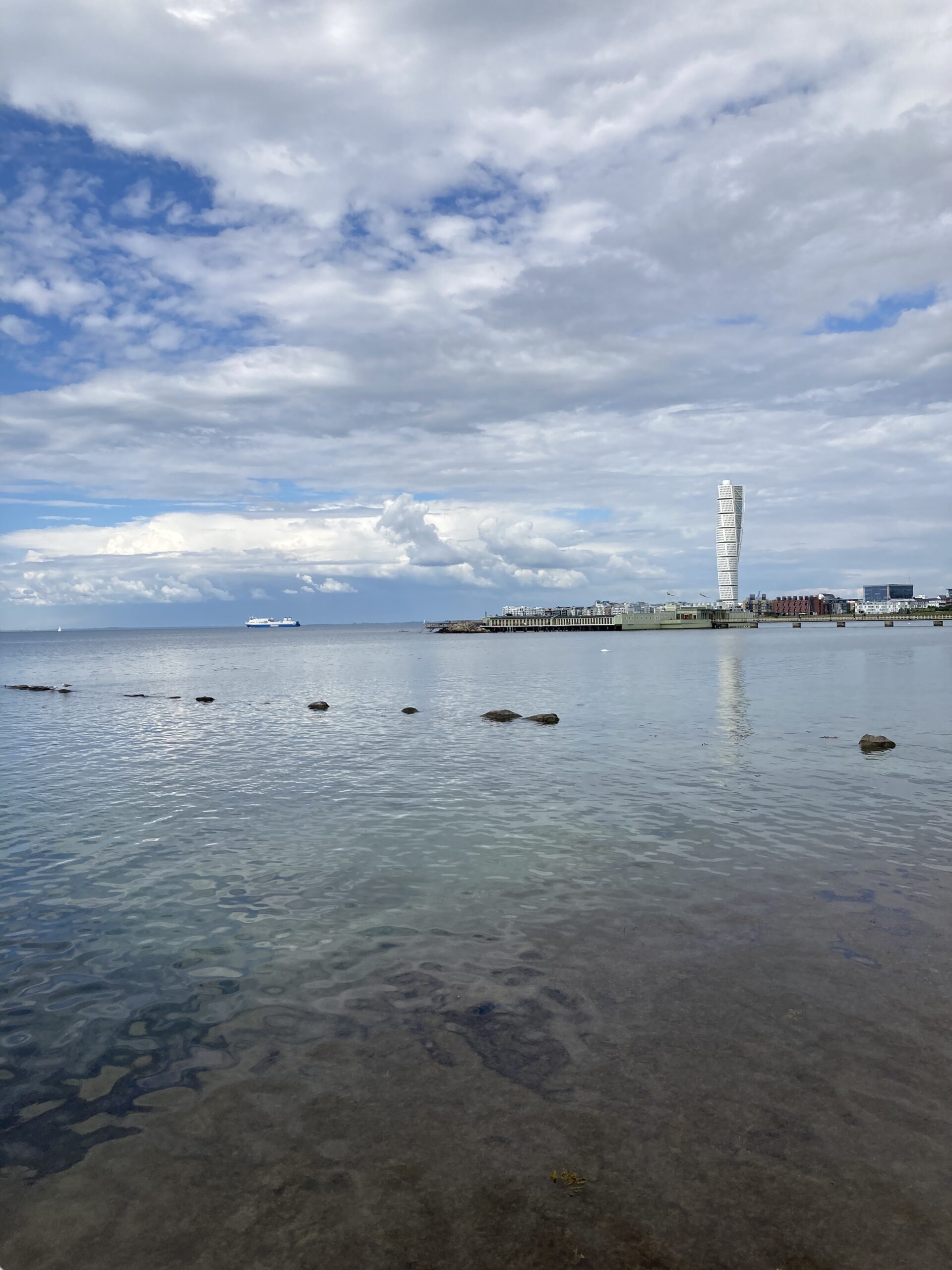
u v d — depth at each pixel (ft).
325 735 112.98
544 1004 31.12
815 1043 27.81
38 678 268.62
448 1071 26.58
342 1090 25.66
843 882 45.44
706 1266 18.47
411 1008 31.12
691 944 36.86
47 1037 29.60
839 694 159.02
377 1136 23.30
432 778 78.74
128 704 169.17
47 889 47.11
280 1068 27.07
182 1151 22.93
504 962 35.27
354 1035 29.14
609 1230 19.58
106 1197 21.16
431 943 37.73
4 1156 22.86
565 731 111.45
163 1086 26.22
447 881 46.91
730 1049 27.50
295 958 36.40
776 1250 18.93
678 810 63.46
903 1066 26.30
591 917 40.52
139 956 36.96
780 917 40.01
